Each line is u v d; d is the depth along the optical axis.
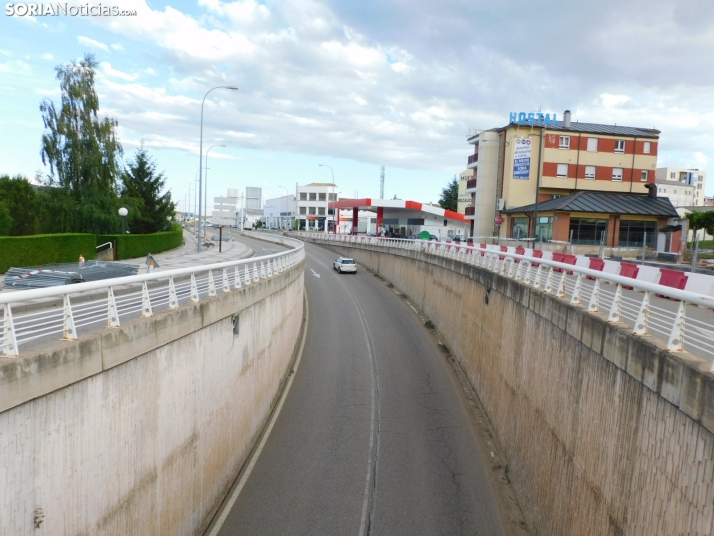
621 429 7.86
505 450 14.97
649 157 49.84
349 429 16.64
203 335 10.56
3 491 5.20
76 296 12.92
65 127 36.91
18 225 42.47
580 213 42.84
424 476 14.08
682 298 6.49
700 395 5.71
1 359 5.33
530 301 13.39
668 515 6.34
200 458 10.55
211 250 50.75
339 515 12.19
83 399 6.50
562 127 49.62
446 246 31.25
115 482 7.26
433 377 21.95
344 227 112.00
